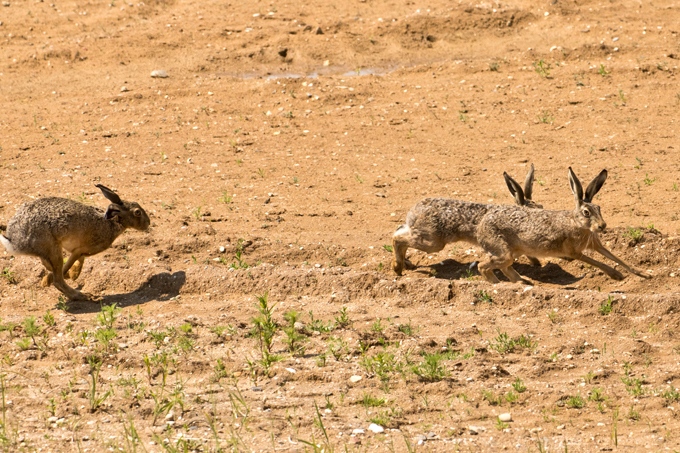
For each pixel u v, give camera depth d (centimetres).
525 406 2180
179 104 6488
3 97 6875
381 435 2016
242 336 2752
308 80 6850
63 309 3112
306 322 2900
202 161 5212
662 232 3666
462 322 2880
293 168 5047
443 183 4669
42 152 5444
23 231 3025
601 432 2002
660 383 2288
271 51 7800
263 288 3256
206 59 7662
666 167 4697
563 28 7788
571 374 2400
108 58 7781
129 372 2467
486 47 7719
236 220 4119
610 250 3469
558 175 4697
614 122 5625
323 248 3669
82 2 9162
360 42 7931
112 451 1928
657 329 2720
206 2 9150
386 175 4869
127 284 3366
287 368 2445
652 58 6819
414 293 3148
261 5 8938
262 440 1994
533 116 5894
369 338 2720
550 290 3022
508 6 8325
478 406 2189
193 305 3153
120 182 4788
